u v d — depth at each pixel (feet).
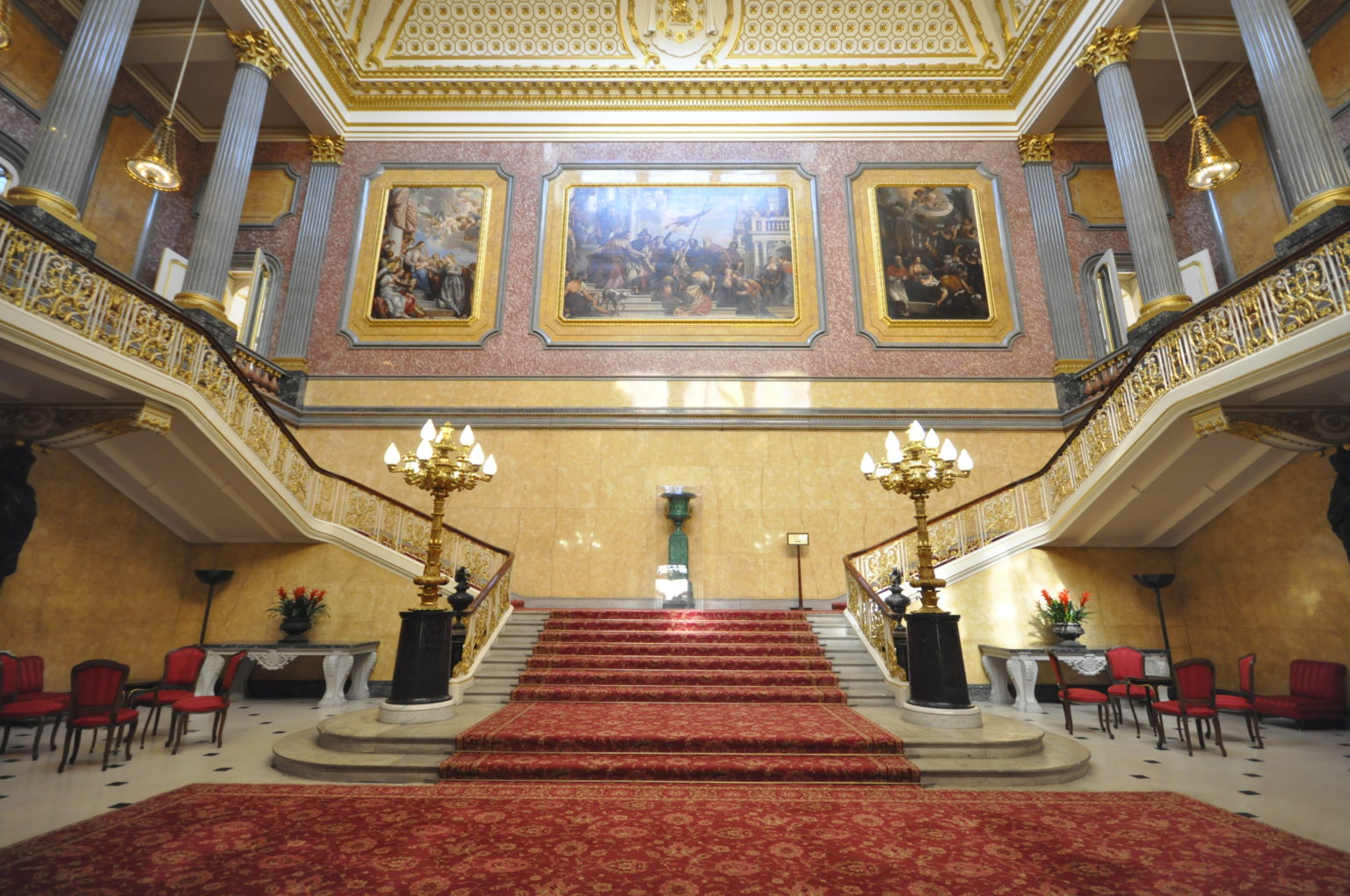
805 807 12.39
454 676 20.54
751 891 8.94
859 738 15.31
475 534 33.32
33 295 16.61
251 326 34.94
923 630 17.65
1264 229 32.17
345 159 39.29
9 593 20.83
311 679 26.23
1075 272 37.24
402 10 40.29
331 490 28.09
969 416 34.63
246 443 23.68
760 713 18.56
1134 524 25.32
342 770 14.20
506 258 37.76
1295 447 18.04
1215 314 18.53
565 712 18.53
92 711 15.01
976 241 37.96
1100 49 31.99
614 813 12.01
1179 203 36.78
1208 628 25.04
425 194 38.75
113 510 24.00
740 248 38.09
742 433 34.94
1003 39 39.91
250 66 32.09
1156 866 9.73
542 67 41.09
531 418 34.88
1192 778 14.47
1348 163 27.07
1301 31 29.22
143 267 34.22
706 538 33.37
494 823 11.47
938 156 39.63
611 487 34.09
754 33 41.22
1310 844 10.52
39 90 28.53
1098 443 23.76
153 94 35.65
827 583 32.73
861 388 35.58
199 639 26.05
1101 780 14.37
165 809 12.03
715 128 40.14
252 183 38.86
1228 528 24.29
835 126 40.09
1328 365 15.74
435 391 35.35
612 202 38.86
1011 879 9.31
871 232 38.17
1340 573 20.68
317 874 9.36
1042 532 26.25
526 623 26.30
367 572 26.78
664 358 36.24
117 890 8.80
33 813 11.76
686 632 25.09
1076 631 24.43
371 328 36.42
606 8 40.57
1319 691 20.10
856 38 41.06
